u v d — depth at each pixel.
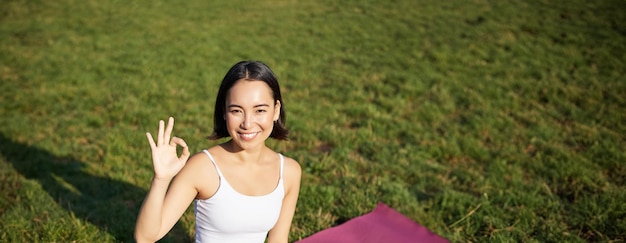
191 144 5.94
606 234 4.20
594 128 6.38
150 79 8.49
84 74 8.64
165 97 7.60
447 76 8.80
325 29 12.48
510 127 6.50
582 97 7.46
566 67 9.05
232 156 2.71
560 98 7.52
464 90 7.96
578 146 5.93
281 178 2.81
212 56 10.12
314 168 5.30
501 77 8.66
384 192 4.89
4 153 5.54
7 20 12.78
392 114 7.03
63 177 5.03
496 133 6.31
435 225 4.41
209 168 2.61
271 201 2.74
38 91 7.75
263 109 2.50
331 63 9.74
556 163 5.39
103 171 5.15
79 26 12.39
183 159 2.38
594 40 10.58
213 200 2.64
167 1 15.64
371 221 4.40
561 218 4.43
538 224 4.36
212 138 2.72
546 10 13.20
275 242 3.03
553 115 6.90
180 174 2.59
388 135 6.24
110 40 11.21
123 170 5.21
